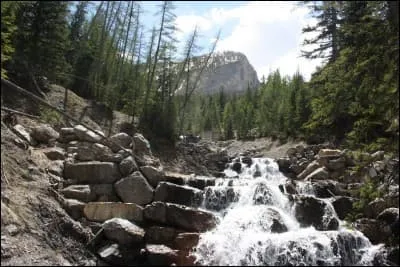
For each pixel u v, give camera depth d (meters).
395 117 10.61
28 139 15.67
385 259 14.38
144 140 20.88
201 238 13.38
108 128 24.89
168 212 14.17
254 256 13.40
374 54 10.44
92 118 25.02
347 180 20.77
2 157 12.77
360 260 14.30
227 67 160.88
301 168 24.39
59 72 24.31
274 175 24.70
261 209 16.14
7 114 15.95
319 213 16.73
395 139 10.80
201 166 26.92
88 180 15.50
